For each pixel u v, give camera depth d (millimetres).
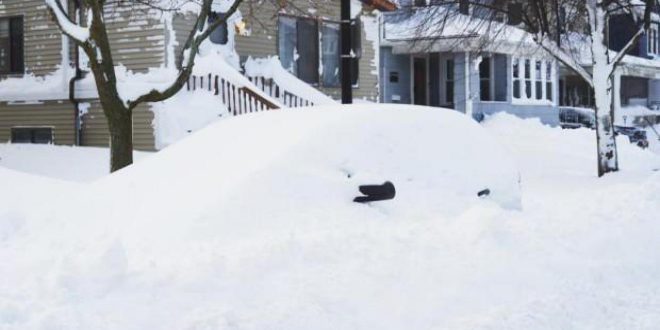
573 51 19266
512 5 19141
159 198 6395
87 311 4582
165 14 17328
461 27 24172
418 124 7184
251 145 6699
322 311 4723
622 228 7469
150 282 5062
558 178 15859
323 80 21891
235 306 4742
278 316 4570
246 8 19109
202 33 11617
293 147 6445
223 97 17531
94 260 5051
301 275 5266
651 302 5672
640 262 6695
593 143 24609
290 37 20844
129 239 5930
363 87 23172
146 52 17609
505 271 5805
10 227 6500
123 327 4336
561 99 40344
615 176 15430
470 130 7605
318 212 6117
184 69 11367
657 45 42062
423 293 5234
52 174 14586
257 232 5867
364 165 6598
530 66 30453
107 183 7102
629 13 20375
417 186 6789
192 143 7324
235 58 18875
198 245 5652
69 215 6645
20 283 5066
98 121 18625
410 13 24141
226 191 6059
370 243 5859
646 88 43781
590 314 5273
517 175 7773
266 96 17047
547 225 7203
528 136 25000
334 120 6781
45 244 6039
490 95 28906
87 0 10836
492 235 6344
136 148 17391
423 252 5875
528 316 4953
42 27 19469
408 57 28094
